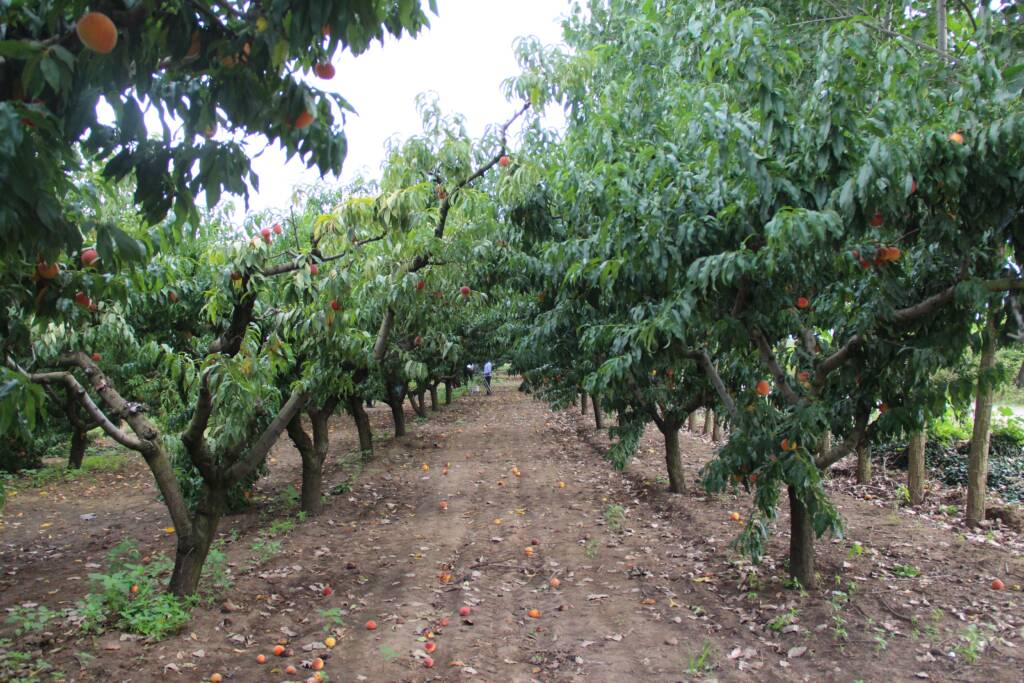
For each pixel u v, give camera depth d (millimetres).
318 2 1679
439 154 5305
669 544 6078
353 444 14125
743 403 4555
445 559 5918
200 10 1881
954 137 2980
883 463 9820
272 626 4375
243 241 5004
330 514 7777
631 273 4363
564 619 4496
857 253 3627
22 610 4656
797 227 2910
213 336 7172
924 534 6094
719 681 3562
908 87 3342
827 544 5809
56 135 1656
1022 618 4234
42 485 10445
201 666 3705
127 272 3988
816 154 3346
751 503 7312
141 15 1765
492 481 9656
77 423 11250
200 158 2002
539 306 8664
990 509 6734
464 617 4539
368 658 3867
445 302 6891
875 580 4938
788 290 4117
